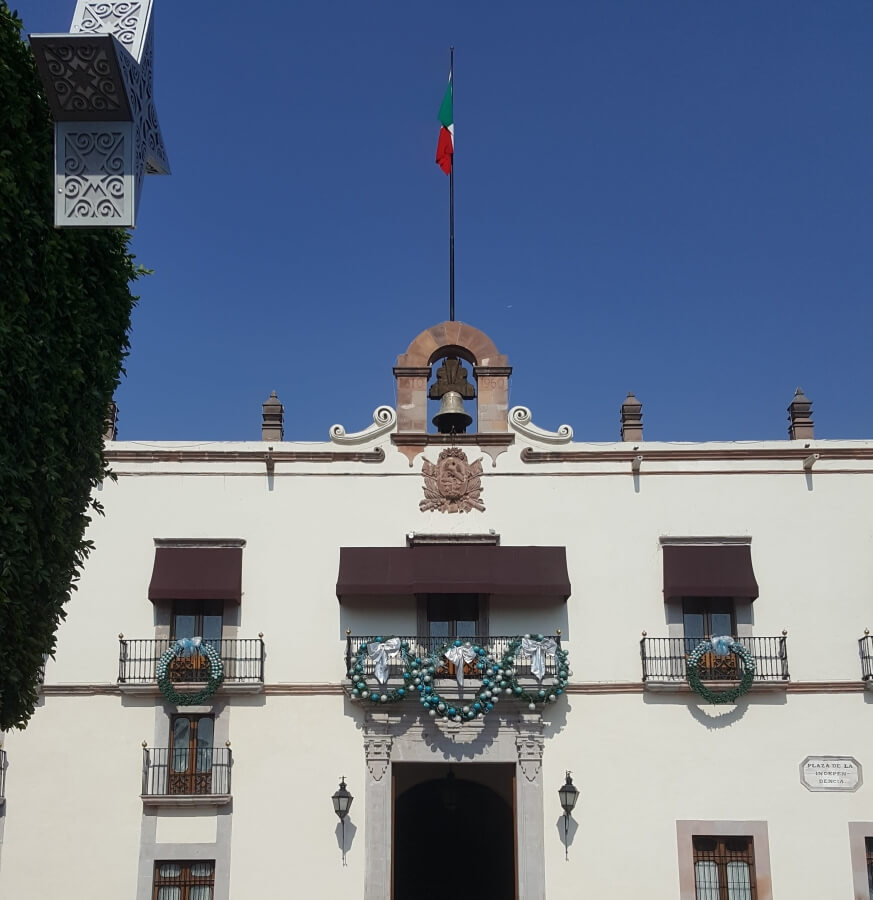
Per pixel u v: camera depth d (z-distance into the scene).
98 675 27.28
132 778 26.73
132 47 12.85
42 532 14.99
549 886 26.27
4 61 14.45
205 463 28.81
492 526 28.50
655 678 27.16
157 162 13.62
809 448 28.80
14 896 25.98
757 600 27.94
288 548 28.31
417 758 26.94
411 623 27.78
